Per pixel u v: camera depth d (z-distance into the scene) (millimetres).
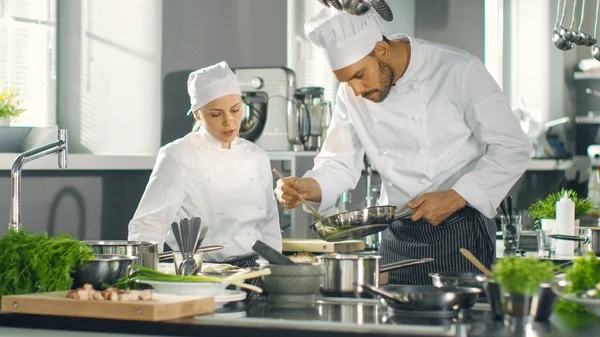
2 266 2277
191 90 3451
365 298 2350
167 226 3318
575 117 6414
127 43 4801
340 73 2854
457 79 2979
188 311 2037
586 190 6289
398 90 3016
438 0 5852
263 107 4965
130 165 4598
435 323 1934
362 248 4469
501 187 2943
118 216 4664
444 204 2895
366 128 3131
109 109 4781
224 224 3434
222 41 5211
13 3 4559
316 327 1883
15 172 3219
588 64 6270
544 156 6293
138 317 1977
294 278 2262
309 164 4887
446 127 3014
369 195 4758
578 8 6391
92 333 2039
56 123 4801
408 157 3057
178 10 4953
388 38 3070
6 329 2119
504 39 6496
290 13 5645
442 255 2955
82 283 2277
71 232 4375
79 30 4797
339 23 2797
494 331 1867
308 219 4902
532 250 4781
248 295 2365
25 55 4625
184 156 3387
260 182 3555
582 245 4227
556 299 2039
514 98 6508
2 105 4148
